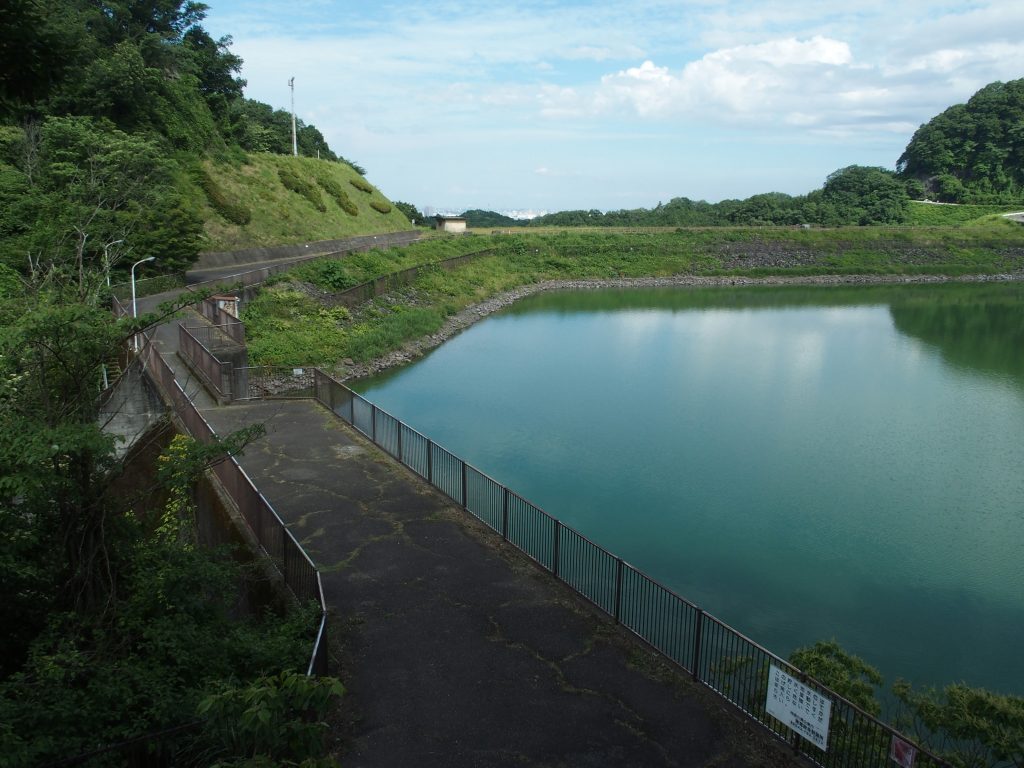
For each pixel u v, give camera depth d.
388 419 17.02
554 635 10.31
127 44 44.25
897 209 110.19
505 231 90.00
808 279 80.56
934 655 14.38
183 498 12.69
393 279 47.91
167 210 36.19
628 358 41.00
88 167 33.81
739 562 17.78
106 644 8.22
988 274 84.50
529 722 8.56
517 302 62.50
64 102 39.81
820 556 18.22
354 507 14.21
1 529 8.49
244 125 65.19
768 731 8.44
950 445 26.91
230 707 5.52
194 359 22.22
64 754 6.22
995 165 122.00
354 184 76.69
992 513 20.98
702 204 130.38
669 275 78.19
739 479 23.17
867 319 56.41
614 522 19.72
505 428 27.58
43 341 8.66
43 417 8.56
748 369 38.88
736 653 10.23
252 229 53.31
